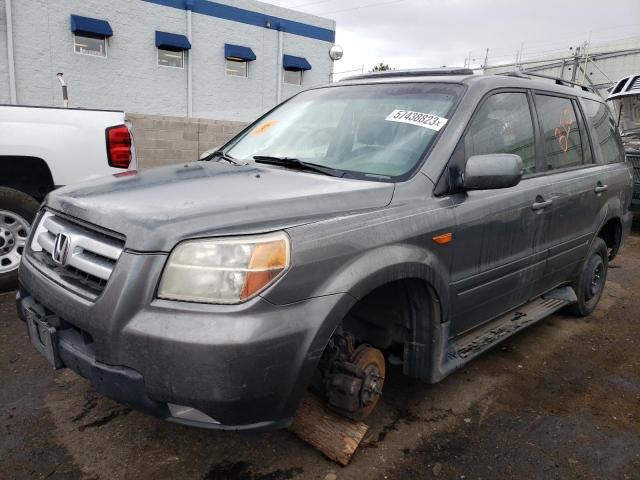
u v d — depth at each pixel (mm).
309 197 2332
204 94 19406
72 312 2141
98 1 16375
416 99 3158
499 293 3254
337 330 2537
